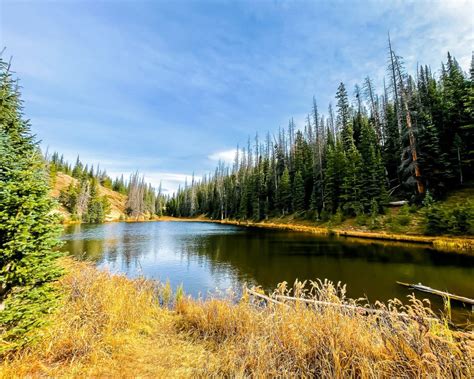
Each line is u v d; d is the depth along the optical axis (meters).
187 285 10.92
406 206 22.55
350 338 3.28
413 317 3.18
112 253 18.91
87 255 18.06
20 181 3.88
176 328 5.33
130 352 4.05
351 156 30.86
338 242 20.84
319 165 37.59
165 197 124.12
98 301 5.26
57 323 4.02
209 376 3.37
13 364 3.20
